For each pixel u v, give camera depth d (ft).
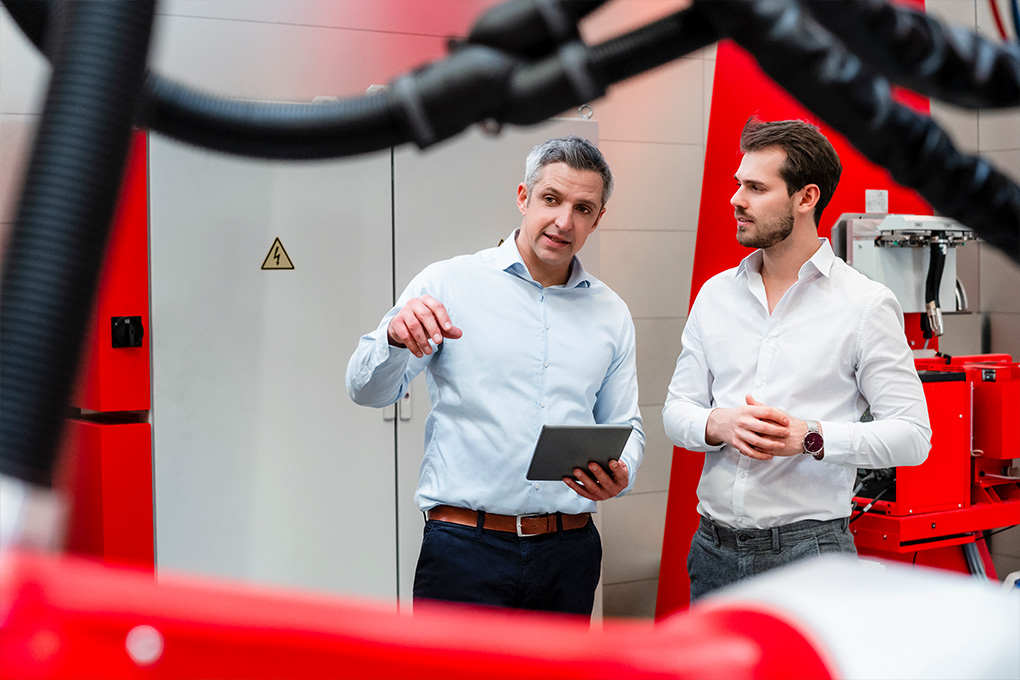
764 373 6.85
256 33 10.18
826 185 6.59
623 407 7.43
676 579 12.42
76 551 9.07
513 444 6.68
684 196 13.48
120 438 8.64
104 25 0.84
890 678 0.73
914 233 9.63
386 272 9.77
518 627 0.69
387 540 9.80
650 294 13.29
